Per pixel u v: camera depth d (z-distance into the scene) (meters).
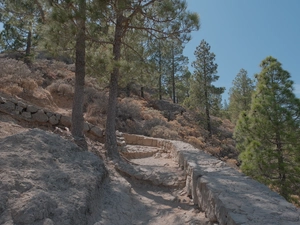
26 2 7.70
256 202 3.09
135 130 14.18
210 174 4.45
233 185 3.79
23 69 12.69
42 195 3.16
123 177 6.13
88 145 7.13
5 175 3.33
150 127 15.12
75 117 7.23
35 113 8.08
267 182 9.44
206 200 3.82
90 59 7.57
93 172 4.55
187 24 7.10
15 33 17.83
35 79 14.48
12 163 3.71
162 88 28.89
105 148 7.34
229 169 4.85
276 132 9.81
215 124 23.78
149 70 8.61
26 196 3.08
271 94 9.93
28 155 4.09
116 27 7.44
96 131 9.09
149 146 10.83
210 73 24.23
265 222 2.54
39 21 7.99
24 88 11.86
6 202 2.92
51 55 7.23
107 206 4.05
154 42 8.59
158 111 21.73
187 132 18.64
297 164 9.64
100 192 4.33
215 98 24.47
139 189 5.73
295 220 2.60
